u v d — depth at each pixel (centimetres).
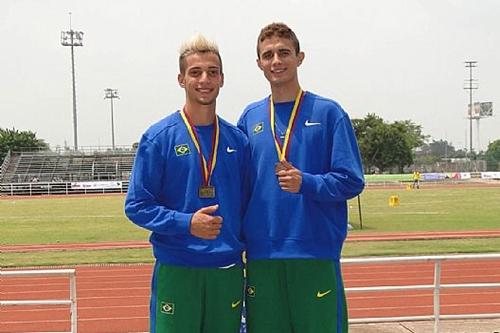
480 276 1319
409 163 9169
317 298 422
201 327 417
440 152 12700
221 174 413
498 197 3988
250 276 431
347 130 427
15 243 2047
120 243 2003
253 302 430
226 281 411
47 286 1262
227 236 409
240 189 424
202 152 411
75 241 2084
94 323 966
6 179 6109
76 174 6291
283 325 430
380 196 4188
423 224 2492
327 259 426
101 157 6788
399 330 835
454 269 1394
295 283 423
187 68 410
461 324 862
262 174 425
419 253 1698
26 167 6544
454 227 2381
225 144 420
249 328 437
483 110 10312
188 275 409
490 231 2241
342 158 417
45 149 8125
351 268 1409
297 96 437
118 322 972
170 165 411
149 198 405
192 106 416
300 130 428
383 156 9044
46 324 961
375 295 1130
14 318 997
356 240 1994
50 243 2038
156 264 425
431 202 3625
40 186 5153
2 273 711
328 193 406
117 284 1280
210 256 403
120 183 5272
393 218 2745
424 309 1031
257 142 432
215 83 409
